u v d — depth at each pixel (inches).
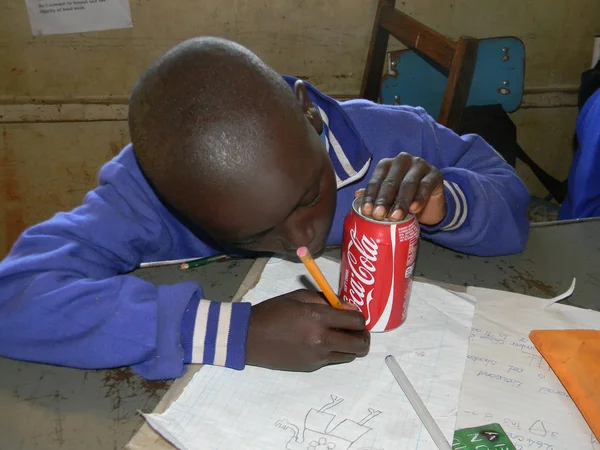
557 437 19.8
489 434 19.8
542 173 70.4
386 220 22.6
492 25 73.0
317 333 22.2
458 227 30.5
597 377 21.7
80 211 28.4
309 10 67.3
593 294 28.1
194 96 20.1
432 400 21.2
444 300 26.8
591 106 54.4
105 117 69.1
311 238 24.0
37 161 70.6
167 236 31.2
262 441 19.5
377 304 23.7
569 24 74.6
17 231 74.5
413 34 57.5
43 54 64.6
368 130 34.9
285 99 21.6
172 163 20.5
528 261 31.0
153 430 20.0
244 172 19.8
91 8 63.0
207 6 65.2
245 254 31.2
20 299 24.0
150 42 66.1
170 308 23.1
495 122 65.6
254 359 22.7
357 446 19.3
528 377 22.4
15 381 22.8
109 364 23.0
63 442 20.0
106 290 24.3
